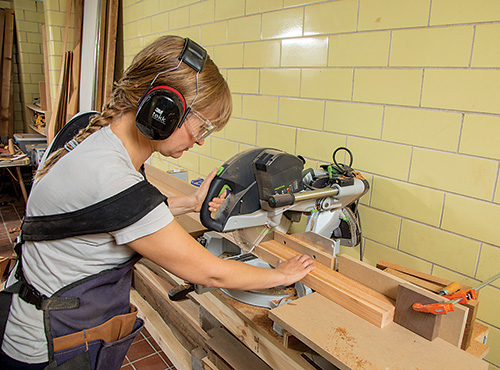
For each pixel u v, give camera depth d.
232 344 1.58
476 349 1.11
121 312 1.11
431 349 0.96
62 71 4.01
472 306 1.04
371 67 1.59
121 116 0.94
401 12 1.46
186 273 0.93
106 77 3.40
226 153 2.47
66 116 4.04
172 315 2.09
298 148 1.97
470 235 1.39
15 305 0.99
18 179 4.72
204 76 0.89
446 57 1.36
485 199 1.34
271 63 2.03
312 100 1.85
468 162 1.36
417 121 1.48
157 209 0.86
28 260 0.96
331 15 1.70
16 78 6.22
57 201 0.86
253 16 2.08
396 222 1.61
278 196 1.19
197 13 2.49
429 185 1.48
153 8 2.96
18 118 6.39
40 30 5.92
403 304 1.03
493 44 1.24
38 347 0.97
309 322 1.05
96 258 0.94
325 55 1.75
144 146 0.96
